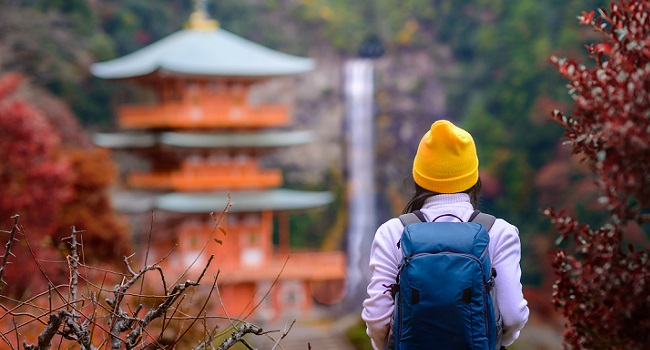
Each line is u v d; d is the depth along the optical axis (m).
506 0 84.06
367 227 74.06
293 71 41.25
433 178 3.76
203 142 40.47
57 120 47.06
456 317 3.25
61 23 59.25
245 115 41.25
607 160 3.58
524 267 62.09
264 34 83.56
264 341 15.04
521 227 68.81
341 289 52.34
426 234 3.42
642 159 3.47
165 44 44.94
